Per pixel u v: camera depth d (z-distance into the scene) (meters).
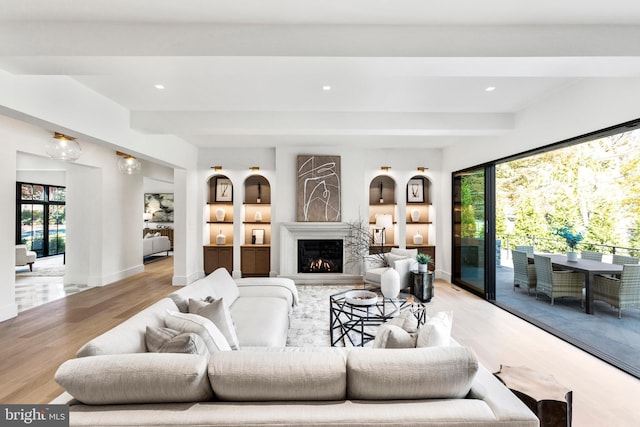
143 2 1.88
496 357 2.91
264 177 6.65
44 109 2.70
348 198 6.19
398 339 1.61
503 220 9.00
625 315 4.06
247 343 2.28
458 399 1.32
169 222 12.77
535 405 1.56
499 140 4.38
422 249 6.46
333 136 5.38
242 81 3.08
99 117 3.38
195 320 1.80
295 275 6.04
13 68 2.25
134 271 6.75
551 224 7.90
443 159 6.38
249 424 1.18
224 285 3.27
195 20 2.06
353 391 1.32
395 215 6.58
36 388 2.38
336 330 3.56
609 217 6.68
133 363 1.29
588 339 3.28
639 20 2.08
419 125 3.99
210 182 6.77
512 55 2.12
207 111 3.95
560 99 3.30
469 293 5.28
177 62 2.17
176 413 1.22
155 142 4.64
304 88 3.26
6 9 1.93
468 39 2.13
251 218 6.77
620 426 1.97
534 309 4.35
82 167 5.65
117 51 2.07
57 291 5.31
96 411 1.24
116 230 6.14
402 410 1.24
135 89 3.27
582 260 4.84
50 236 9.58
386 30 2.13
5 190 3.93
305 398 1.31
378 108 3.88
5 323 3.77
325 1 1.88
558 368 2.70
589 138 3.03
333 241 6.33
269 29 2.11
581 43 2.12
